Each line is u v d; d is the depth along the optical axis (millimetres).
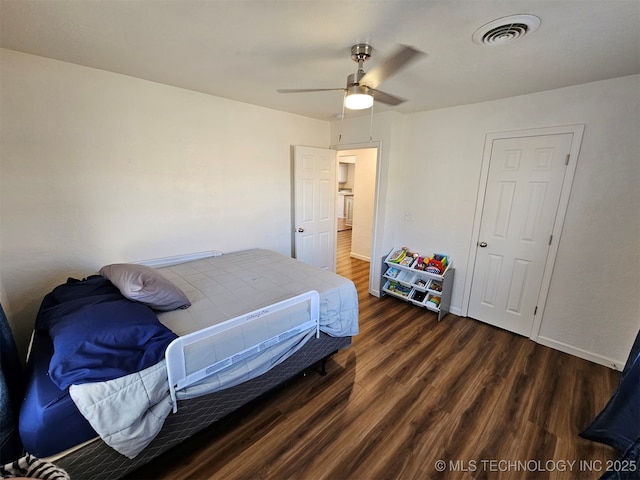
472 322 3088
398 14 1318
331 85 2396
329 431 1709
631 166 2088
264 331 1700
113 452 1236
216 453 1567
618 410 1546
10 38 1639
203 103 2715
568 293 2469
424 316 3221
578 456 1562
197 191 2820
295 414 1832
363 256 5457
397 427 1739
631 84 2025
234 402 1628
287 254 3801
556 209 2459
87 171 2186
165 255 2707
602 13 1266
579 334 2445
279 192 3543
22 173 1939
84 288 1772
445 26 1411
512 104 2592
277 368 1825
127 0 1248
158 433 1356
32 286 2059
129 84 2277
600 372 2254
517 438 1668
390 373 2236
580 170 2303
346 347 2398
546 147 2455
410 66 1898
